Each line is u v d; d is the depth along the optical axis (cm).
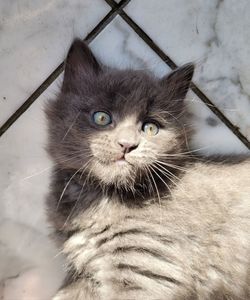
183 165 21
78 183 21
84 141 19
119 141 18
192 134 23
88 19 24
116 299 18
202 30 24
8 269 25
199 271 19
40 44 24
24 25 23
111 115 19
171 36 24
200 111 24
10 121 24
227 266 20
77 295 21
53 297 22
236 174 22
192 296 19
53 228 22
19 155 24
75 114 20
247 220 21
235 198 21
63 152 20
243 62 24
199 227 20
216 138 24
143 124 20
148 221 19
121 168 19
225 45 24
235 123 24
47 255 25
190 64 22
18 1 23
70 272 22
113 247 19
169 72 23
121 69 22
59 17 23
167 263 19
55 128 20
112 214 20
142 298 18
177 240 19
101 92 20
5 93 24
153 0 24
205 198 20
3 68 24
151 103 20
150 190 20
